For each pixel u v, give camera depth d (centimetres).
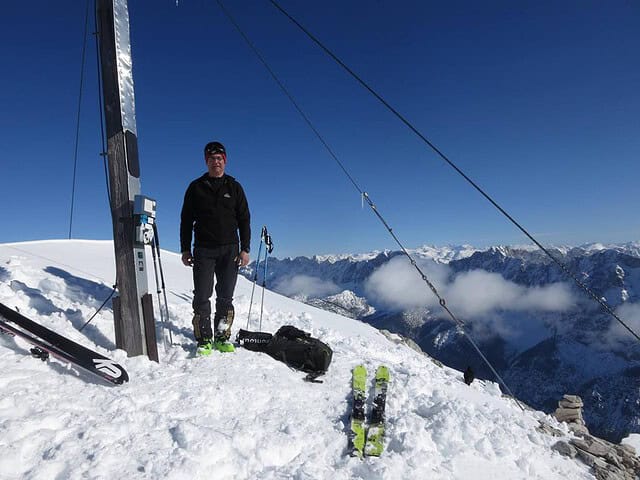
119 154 472
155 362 467
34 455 282
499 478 378
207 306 518
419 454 370
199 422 362
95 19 476
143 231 464
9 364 375
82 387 371
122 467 283
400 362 790
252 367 486
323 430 391
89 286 766
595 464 461
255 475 314
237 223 542
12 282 611
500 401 676
